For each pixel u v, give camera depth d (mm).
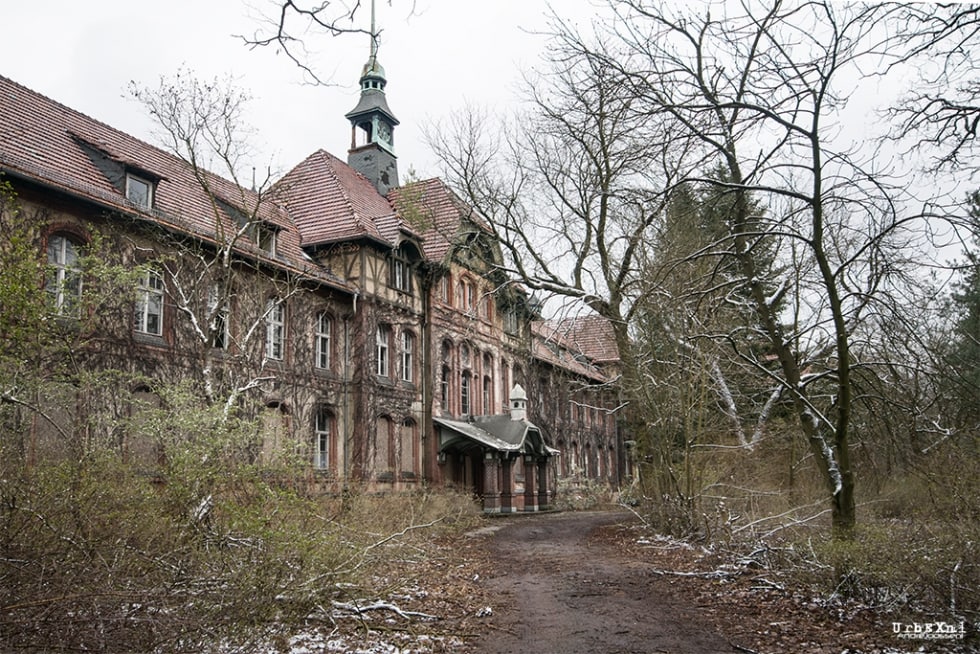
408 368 29031
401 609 10039
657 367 18984
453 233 30109
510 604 10812
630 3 9055
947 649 8227
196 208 22516
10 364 10273
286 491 11203
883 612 9688
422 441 29141
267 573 8141
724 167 11672
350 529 12039
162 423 11609
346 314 26016
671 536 17812
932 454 12391
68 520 7043
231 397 15125
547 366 40469
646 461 20938
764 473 18516
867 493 14883
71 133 19906
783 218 10180
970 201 8750
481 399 33938
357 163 34938
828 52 8914
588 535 20469
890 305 10344
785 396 14750
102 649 6410
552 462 37469
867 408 12914
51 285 12781
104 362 16609
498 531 21734
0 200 13188
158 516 8273
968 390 11250
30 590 6336
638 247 19234
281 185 22500
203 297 18812
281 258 23984
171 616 6742
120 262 17297
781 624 9414
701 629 9273
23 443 9375
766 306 12836
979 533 9109
